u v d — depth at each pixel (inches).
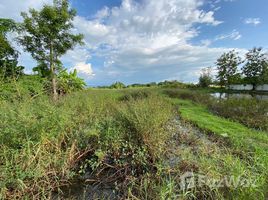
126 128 136.9
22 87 231.9
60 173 105.5
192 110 290.2
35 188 91.4
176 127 189.0
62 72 391.9
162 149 124.3
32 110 131.3
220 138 154.5
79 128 135.3
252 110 233.6
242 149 127.6
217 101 343.9
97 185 104.3
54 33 336.2
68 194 96.6
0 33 296.5
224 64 884.6
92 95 269.6
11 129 100.7
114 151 122.0
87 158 123.6
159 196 81.9
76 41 363.3
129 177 104.9
